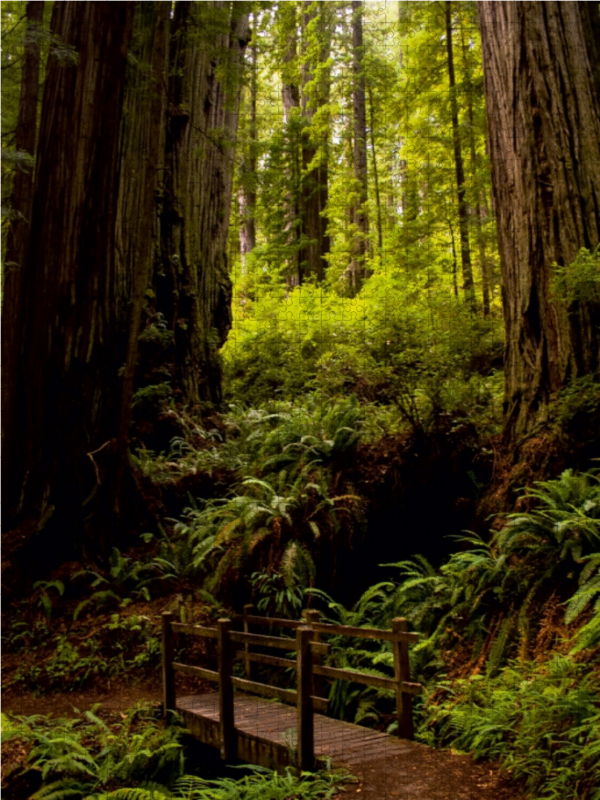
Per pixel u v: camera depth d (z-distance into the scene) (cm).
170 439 1070
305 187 2167
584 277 708
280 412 1125
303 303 1653
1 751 563
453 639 649
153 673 739
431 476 839
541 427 743
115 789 529
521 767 430
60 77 976
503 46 866
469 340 1179
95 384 927
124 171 1057
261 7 1312
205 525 854
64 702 684
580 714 439
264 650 754
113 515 891
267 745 518
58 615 809
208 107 1325
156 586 842
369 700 637
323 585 798
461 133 1499
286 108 2739
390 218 2036
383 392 956
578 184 786
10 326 926
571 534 608
